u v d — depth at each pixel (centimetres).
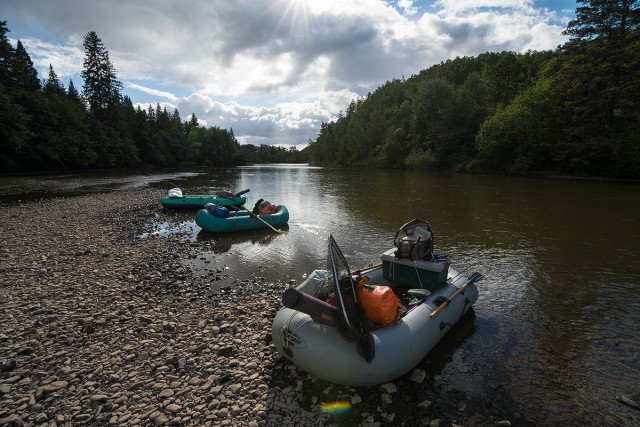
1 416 361
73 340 509
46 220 1398
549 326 569
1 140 3581
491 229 1251
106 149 5216
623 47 3017
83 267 845
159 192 2384
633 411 381
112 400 386
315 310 379
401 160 6328
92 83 5559
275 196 2239
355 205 1823
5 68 4188
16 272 803
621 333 547
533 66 6575
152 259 923
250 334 530
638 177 2972
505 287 732
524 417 372
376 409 378
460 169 4634
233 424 353
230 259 940
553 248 1016
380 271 631
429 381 430
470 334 543
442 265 554
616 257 930
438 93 5819
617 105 3042
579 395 407
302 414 368
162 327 552
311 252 1006
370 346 388
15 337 516
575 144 3212
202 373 436
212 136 10138
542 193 2227
